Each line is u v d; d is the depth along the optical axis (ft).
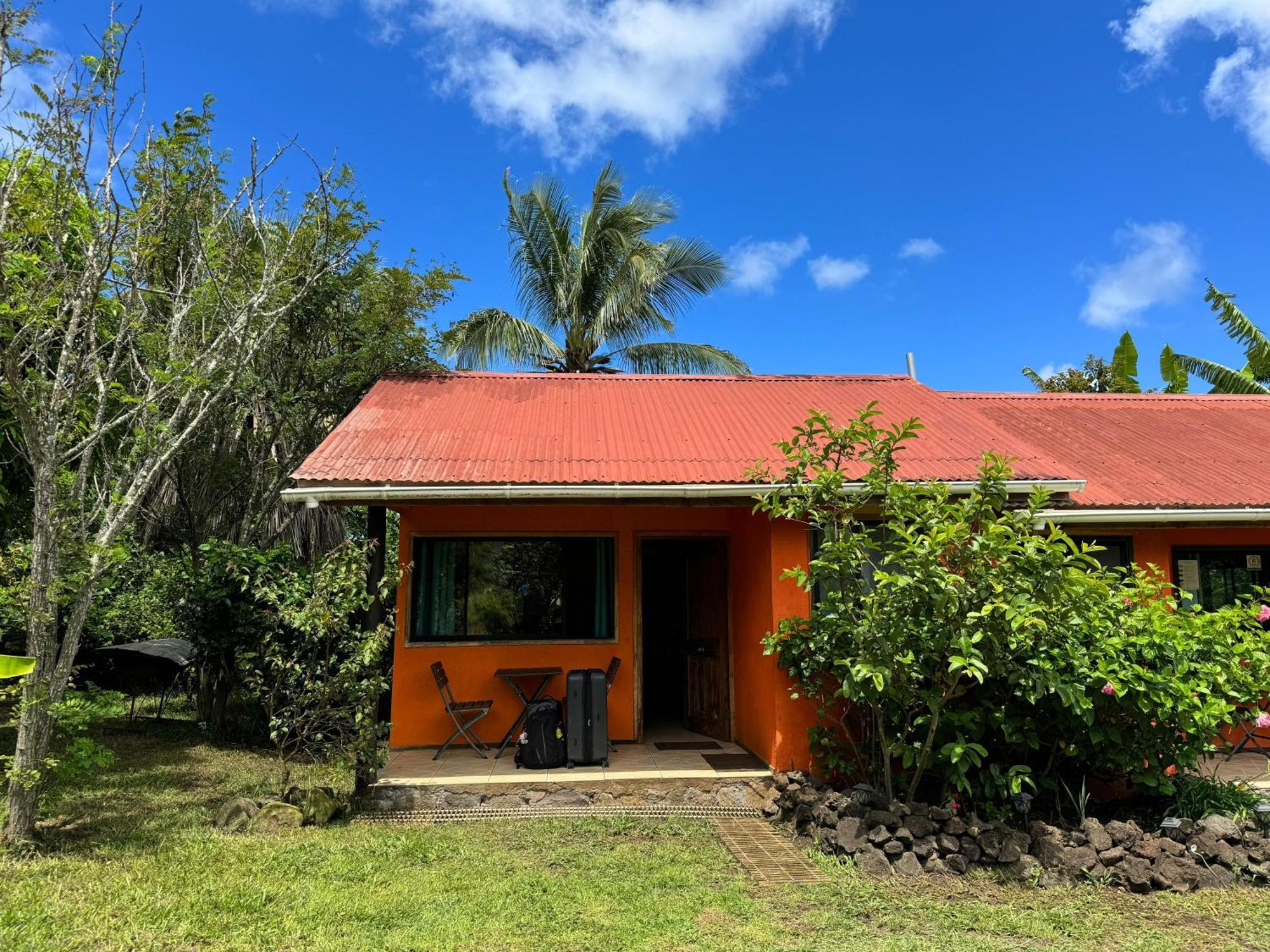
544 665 27.53
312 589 22.67
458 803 21.48
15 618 25.36
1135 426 35.73
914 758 19.42
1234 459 31.32
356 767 21.72
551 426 29.58
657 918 14.70
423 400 31.96
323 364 37.55
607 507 28.43
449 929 14.11
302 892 15.64
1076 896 16.03
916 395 35.96
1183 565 28.73
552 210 64.08
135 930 13.67
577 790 21.79
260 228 23.95
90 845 18.31
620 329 64.08
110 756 19.36
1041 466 26.17
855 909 15.28
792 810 20.66
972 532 18.80
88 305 19.43
